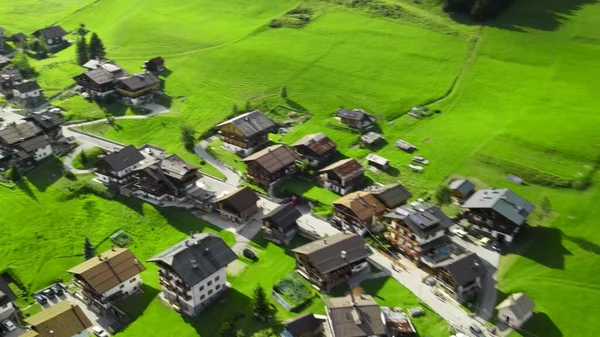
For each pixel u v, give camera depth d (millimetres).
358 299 82375
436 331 82500
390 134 136625
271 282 93625
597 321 83250
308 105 152500
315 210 110438
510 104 145625
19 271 101750
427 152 127500
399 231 97438
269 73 170250
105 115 152500
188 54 187875
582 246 97188
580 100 144125
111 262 93000
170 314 89562
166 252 90625
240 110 150125
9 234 110500
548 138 126438
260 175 117938
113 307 90750
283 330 83375
